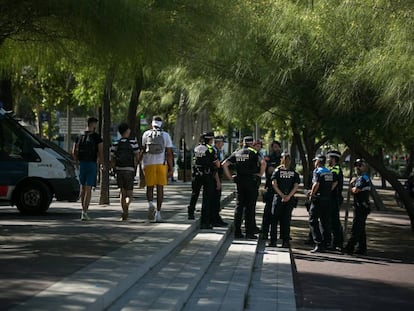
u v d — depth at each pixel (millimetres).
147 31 11734
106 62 12648
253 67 18078
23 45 13492
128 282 8828
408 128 18859
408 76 14234
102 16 11078
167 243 12008
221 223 17281
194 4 12781
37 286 7910
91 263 9688
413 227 22672
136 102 27516
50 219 16219
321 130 19172
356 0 15047
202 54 14234
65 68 14578
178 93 30797
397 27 14141
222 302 9312
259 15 17219
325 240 17328
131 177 15391
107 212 18391
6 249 11016
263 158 17016
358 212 17297
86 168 15438
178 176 44594
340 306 10664
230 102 20062
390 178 22250
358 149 20828
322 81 17203
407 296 11625
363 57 16062
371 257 16844
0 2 11133
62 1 10859
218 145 18828
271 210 17719
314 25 16828
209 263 12227
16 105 37438
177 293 8734
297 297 11359
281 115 21531
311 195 17406
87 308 6770
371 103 17719
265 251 16156
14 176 17625
